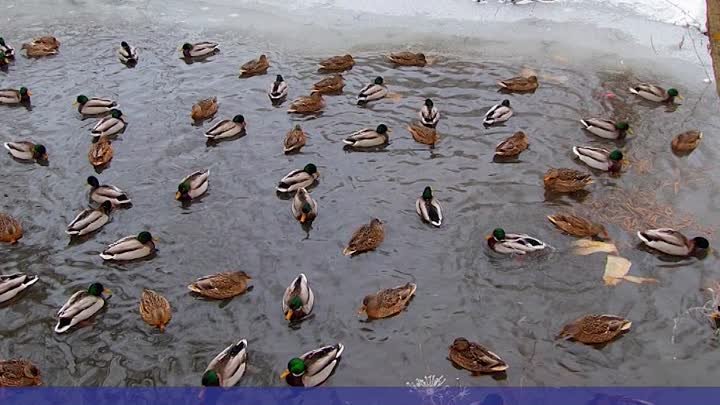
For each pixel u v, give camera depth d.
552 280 11.70
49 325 11.11
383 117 16.02
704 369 10.17
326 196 13.70
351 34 19.36
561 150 14.74
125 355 10.62
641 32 18.55
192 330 11.01
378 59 18.25
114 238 12.82
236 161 14.74
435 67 17.78
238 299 11.52
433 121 15.48
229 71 18.00
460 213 13.17
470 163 14.48
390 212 13.26
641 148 14.76
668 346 10.52
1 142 15.39
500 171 14.22
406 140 15.22
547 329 10.87
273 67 18.09
